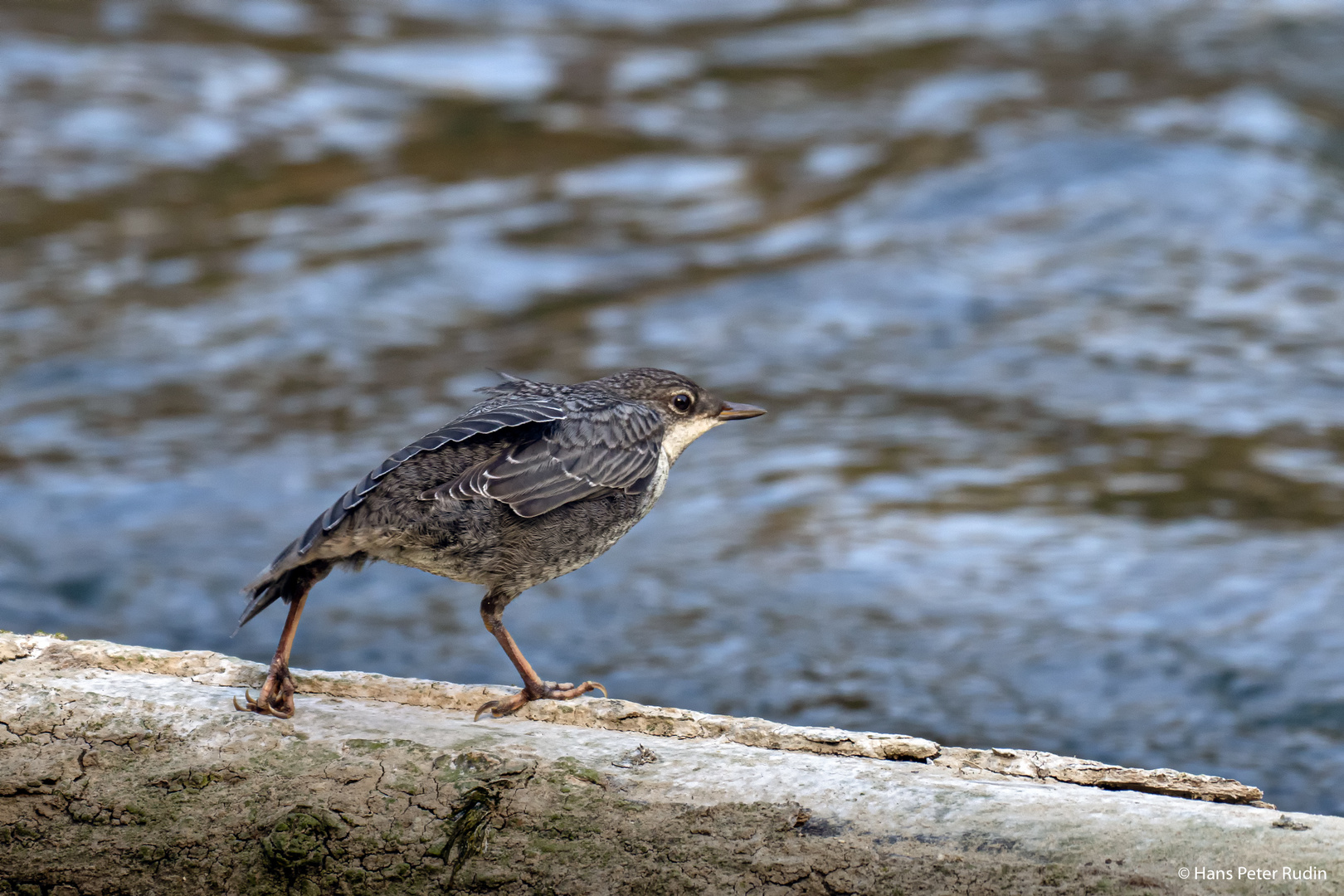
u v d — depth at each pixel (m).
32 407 14.57
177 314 16.92
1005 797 4.92
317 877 5.11
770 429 14.05
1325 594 10.39
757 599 10.77
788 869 4.81
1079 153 20.17
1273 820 4.69
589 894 4.92
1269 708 9.00
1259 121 21.09
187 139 22.17
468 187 21.41
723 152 22.50
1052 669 9.57
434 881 5.05
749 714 9.15
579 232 19.62
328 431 14.17
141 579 11.19
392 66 26.11
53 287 17.52
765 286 17.56
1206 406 14.03
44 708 5.50
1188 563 11.04
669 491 12.98
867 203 19.78
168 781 5.27
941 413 14.26
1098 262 17.44
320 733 5.43
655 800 5.07
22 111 22.19
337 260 18.58
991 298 16.75
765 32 29.02
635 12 30.73
